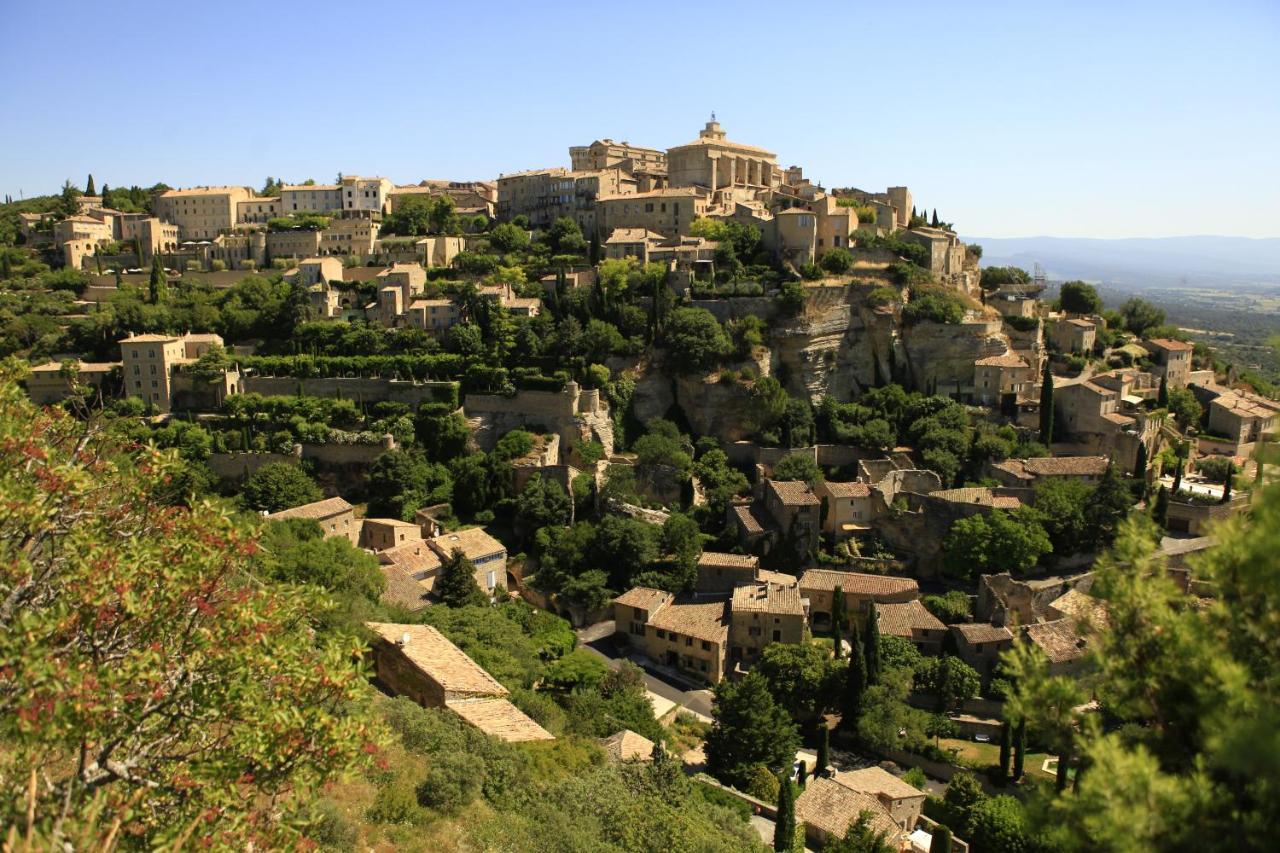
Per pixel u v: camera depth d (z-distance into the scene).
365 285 188.88
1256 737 20.48
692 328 155.00
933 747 87.75
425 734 50.50
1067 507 117.81
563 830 45.56
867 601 111.31
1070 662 93.19
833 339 162.62
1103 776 22.69
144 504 37.47
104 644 30.28
